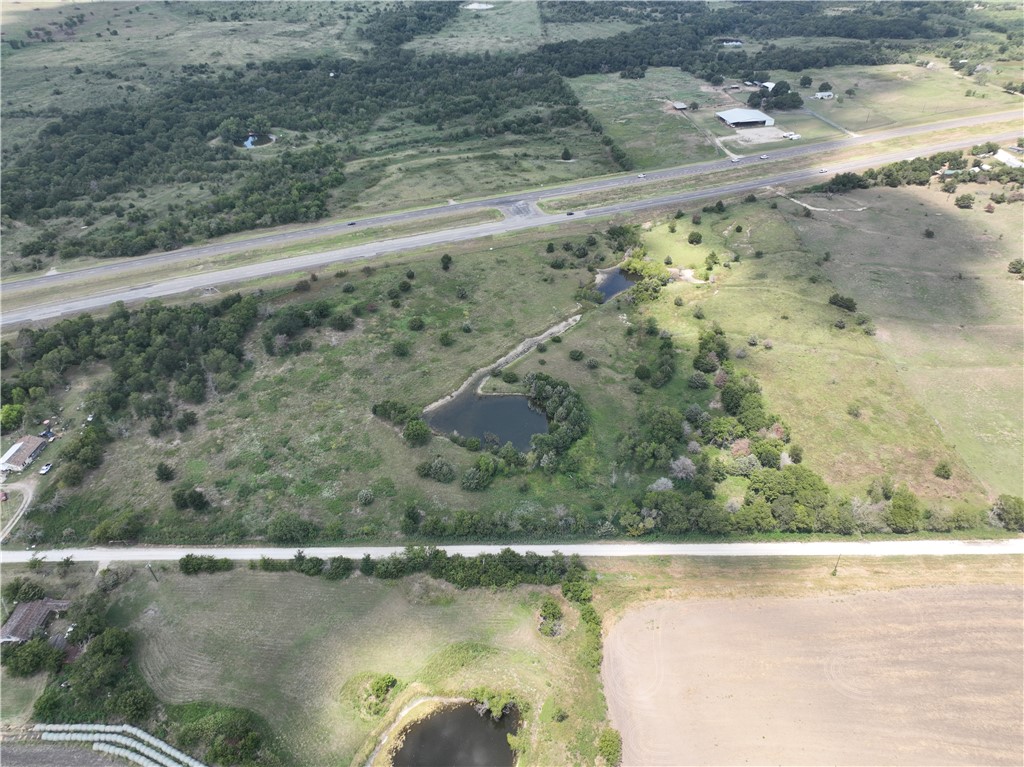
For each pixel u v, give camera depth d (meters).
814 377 114.56
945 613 77.62
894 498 88.94
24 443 104.06
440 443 104.75
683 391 113.19
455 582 81.62
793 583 81.62
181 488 97.38
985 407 107.38
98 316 135.38
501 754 65.88
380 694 69.81
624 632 76.31
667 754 64.94
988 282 139.12
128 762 65.94
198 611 80.06
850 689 70.12
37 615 78.94
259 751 65.75
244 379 119.38
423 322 133.38
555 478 97.88
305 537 88.94
